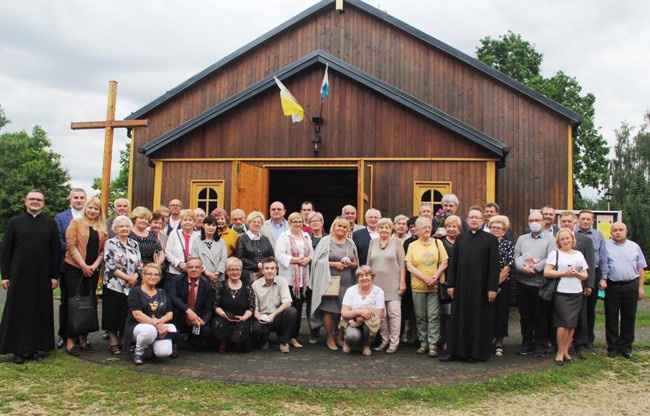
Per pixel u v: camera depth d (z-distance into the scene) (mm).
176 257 7453
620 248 7664
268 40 15289
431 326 7312
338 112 12711
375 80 12352
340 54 15008
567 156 13523
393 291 7504
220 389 5531
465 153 12117
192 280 7199
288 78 12922
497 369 6594
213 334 7109
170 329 6543
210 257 7445
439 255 7414
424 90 14453
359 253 8117
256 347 7586
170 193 13227
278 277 7484
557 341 7152
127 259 6949
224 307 7215
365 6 14820
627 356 7496
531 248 7434
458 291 7055
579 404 5492
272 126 12945
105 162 11930
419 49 14594
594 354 7488
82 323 6617
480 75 14156
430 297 7363
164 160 13312
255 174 12578
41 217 6711
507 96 13961
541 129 13703
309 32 15195
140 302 6566
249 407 5066
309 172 17188
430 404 5336
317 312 7832
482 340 6969
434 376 6211
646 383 6336
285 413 4953
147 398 5254
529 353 7480
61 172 45875
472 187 12031
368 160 12492
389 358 7109
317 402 5273
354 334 7195
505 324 7562
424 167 12297
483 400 5504
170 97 15305
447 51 14227
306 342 8039
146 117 15445
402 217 8164
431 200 12211
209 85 15375
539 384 6043
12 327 6355
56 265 6758
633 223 42125
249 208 12344
